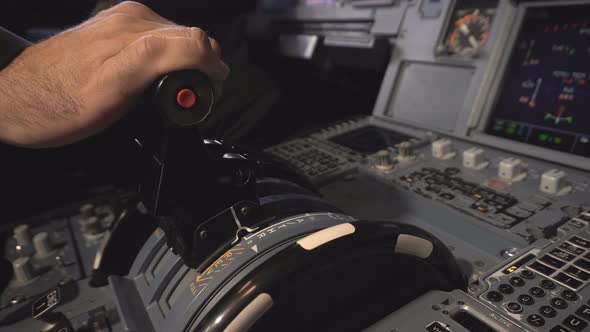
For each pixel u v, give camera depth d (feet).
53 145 1.96
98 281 3.29
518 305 2.36
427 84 5.42
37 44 2.04
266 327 1.95
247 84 6.00
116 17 1.95
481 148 4.56
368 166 4.47
